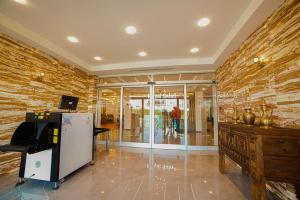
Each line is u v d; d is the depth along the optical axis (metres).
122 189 2.49
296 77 1.93
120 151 4.96
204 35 3.40
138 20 2.87
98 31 3.27
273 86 2.34
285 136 1.71
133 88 6.17
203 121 5.75
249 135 1.96
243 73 3.28
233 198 2.24
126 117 6.29
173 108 5.84
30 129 2.63
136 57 4.76
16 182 2.71
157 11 2.62
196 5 2.47
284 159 1.70
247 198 2.24
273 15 2.34
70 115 2.89
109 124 6.41
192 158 4.19
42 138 2.40
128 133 6.21
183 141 5.54
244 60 3.23
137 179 2.85
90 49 4.19
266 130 1.75
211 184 2.67
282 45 2.17
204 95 5.74
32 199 2.19
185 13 2.66
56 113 2.67
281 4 2.18
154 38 3.56
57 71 4.41
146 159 4.09
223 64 4.56
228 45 3.45
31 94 3.62
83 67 5.18
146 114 6.00
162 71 5.53
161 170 3.29
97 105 6.24
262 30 2.61
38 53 3.81
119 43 3.82
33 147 2.27
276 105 2.27
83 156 3.29
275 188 2.32
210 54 4.49
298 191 1.90
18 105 3.32
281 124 2.17
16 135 2.44
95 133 4.36
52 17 2.80
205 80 5.37
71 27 3.12
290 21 2.03
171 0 2.38
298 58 1.91
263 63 2.58
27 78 3.53
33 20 2.89
